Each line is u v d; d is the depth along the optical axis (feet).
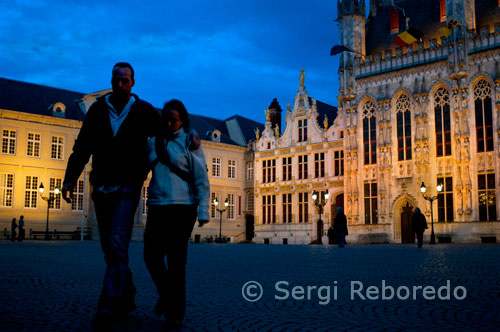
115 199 20.85
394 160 176.35
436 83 169.78
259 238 215.92
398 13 194.39
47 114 189.16
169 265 21.01
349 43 191.72
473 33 164.35
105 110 21.48
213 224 216.54
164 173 21.56
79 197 190.29
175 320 20.30
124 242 20.47
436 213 166.09
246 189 226.99
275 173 214.90
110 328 19.11
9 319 21.80
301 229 202.59
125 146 21.07
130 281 22.20
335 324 21.25
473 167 160.97
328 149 197.88
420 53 173.99
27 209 180.04
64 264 51.90
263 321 21.89
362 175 183.32
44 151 185.16
